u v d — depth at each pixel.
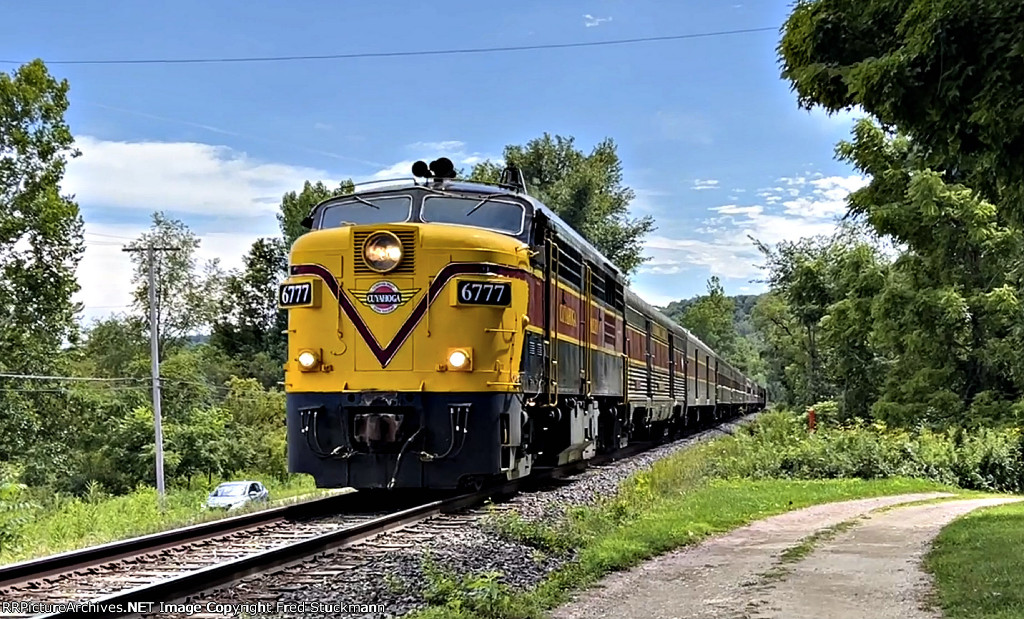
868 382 33.22
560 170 62.59
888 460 21.83
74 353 45.09
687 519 12.89
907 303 27.34
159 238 81.06
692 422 40.06
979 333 27.22
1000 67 7.12
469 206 14.73
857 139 24.92
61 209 39.97
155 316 36.78
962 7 7.09
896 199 24.75
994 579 8.41
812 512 14.84
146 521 17.09
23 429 40.50
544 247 15.20
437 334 13.26
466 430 13.15
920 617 7.39
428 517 12.89
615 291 22.02
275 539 11.38
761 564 9.91
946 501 16.95
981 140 7.63
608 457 23.08
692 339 38.03
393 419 13.16
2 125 39.44
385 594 8.30
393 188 14.95
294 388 13.66
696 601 8.14
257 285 87.25
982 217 24.83
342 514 13.73
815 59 9.02
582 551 10.66
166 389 57.47
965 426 26.09
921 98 7.70
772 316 52.75
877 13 8.60
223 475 51.69
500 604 7.72
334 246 13.59
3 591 8.34
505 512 13.28
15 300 40.38
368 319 13.37
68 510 26.19
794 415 32.94
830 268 37.47
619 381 22.16
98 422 47.00
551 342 15.58
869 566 9.73
